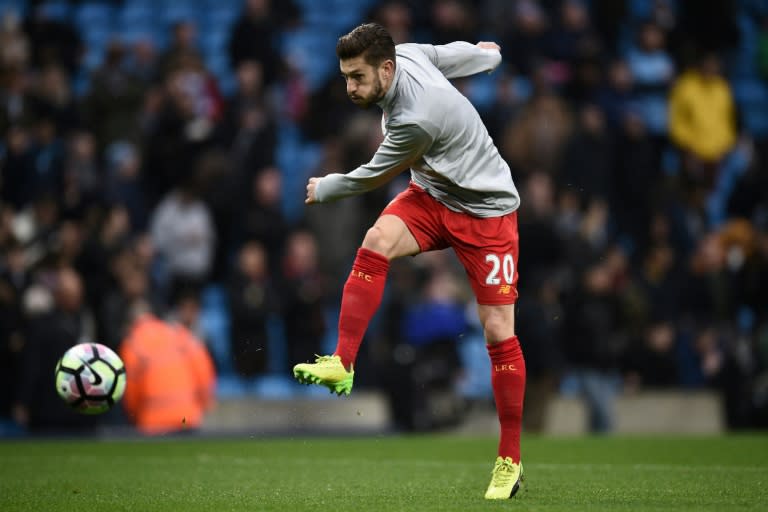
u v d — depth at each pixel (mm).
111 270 49906
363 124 57312
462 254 22688
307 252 54562
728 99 73375
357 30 21344
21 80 58000
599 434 52469
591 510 19734
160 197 58250
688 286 61250
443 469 30469
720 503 21109
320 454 36844
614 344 53938
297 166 68312
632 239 64312
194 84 62156
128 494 23719
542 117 60938
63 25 65438
